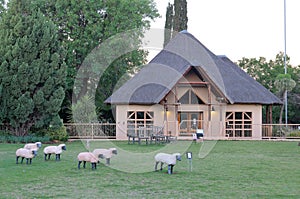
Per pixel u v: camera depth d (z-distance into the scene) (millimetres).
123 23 31156
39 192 9539
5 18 25250
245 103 31312
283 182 11031
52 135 25266
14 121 24312
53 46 25250
